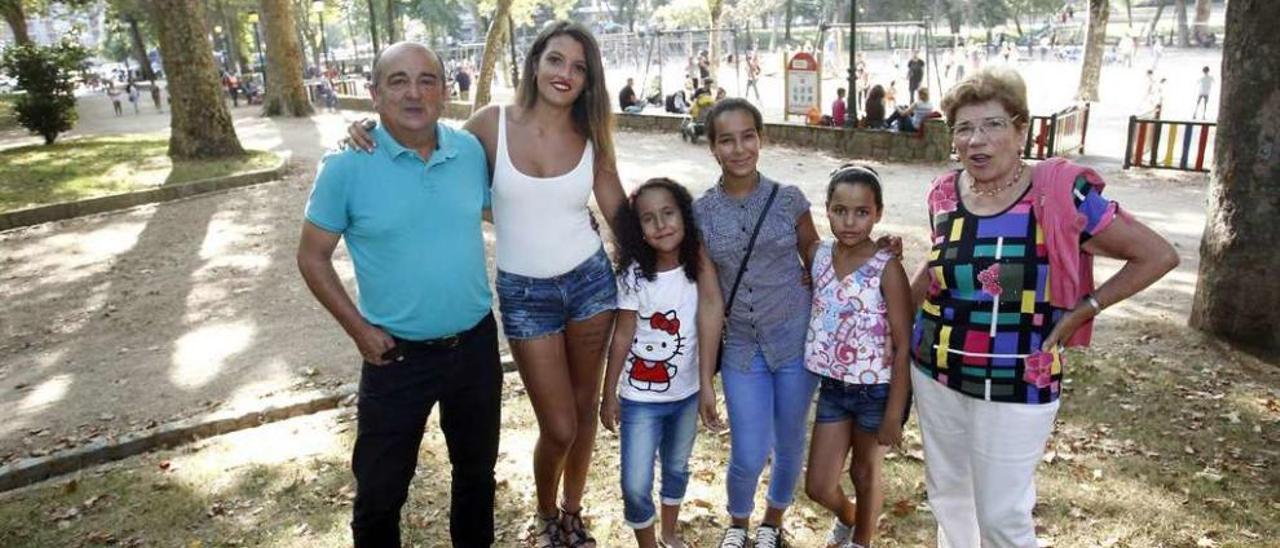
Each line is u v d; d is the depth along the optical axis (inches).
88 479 177.0
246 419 204.5
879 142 629.9
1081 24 2262.6
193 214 495.2
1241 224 219.1
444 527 149.4
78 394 237.6
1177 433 176.6
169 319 304.5
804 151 660.7
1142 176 531.2
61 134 1031.6
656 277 122.6
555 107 115.7
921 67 961.5
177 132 673.6
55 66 797.9
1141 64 1519.4
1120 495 151.3
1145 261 91.5
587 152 119.9
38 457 188.5
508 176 115.6
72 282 363.9
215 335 283.6
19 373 258.2
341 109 1246.3
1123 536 138.3
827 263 121.6
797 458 129.0
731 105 117.3
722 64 1779.0
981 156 95.3
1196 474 157.9
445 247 110.1
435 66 107.6
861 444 122.7
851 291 117.7
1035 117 582.6
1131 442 172.4
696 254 122.3
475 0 1764.3
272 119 1096.2
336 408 213.8
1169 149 542.6
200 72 659.4
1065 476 159.0
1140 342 233.8
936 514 113.7
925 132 599.8
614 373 125.2
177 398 229.6
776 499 132.4
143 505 162.7
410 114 105.2
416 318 111.0
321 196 106.4
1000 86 94.7
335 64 2160.4
